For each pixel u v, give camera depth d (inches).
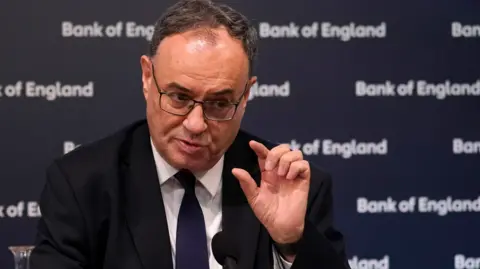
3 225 227.5
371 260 237.1
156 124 138.9
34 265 142.0
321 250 137.6
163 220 146.7
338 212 236.5
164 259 143.6
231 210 151.3
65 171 151.2
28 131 227.5
